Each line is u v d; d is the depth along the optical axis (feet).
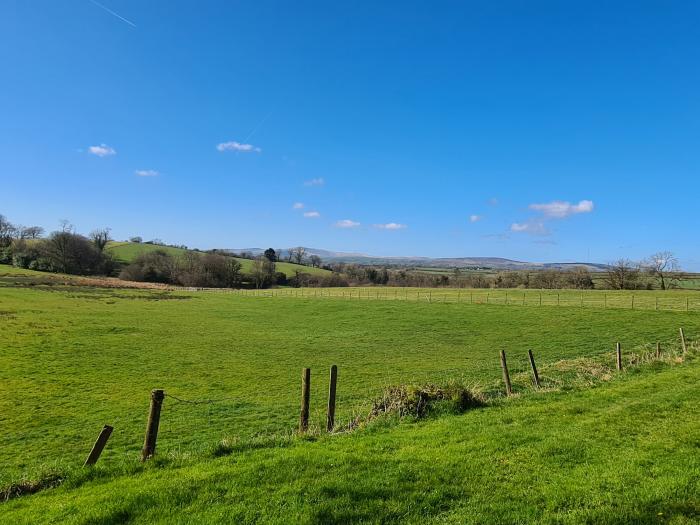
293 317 203.72
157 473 29.66
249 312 220.23
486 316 184.55
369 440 35.55
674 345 112.78
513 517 22.68
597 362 89.20
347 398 76.43
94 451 32.81
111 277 437.58
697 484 25.54
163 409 71.00
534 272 383.86
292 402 75.20
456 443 34.17
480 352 120.37
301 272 504.43
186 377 94.94
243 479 26.84
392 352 123.85
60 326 154.30
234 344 136.87
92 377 92.58
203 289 375.04
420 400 46.09
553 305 206.39
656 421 38.01
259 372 100.22
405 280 458.50
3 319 160.04
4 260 427.74
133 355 116.37
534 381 69.72
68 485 28.94
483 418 41.81
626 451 31.14
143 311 210.38
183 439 56.34
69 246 420.36
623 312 175.52
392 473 27.68
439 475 27.45
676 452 30.73
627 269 318.86
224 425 62.49
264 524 22.04
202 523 22.15
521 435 35.19
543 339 134.41
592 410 43.14
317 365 107.55
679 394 47.09
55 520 23.53
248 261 543.80
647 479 26.43
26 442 56.08
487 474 27.73
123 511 23.56
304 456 30.60
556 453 31.09
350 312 210.59
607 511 22.90
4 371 93.81
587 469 28.17
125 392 81.76
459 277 448.65
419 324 174.40
